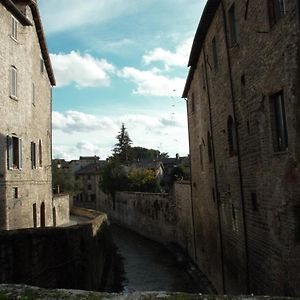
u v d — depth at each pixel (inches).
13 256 470.9
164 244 1498.5
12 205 761.6
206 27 724.7
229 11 569.3
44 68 1055.6
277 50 390.6
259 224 475.5
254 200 493.0
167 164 3248.0
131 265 1154.0
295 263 374.0
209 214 830.5
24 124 839.1
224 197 663.8
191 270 998.4
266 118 434.9
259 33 438.3
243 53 505.4
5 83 740.0
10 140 760.3
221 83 642.2
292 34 354.0
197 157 975.6
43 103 1044.5
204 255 909.8
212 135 742.5
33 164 918.4
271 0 408.8
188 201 1147.9
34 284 483.2
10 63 765.3
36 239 498.9
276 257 421.1
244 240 538.6
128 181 2415.1
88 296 188.5
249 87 486.3
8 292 195.0
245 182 528.1
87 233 649.0
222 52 619.8
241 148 540.1
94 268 705.6
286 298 183.5
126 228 2087.8
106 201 2677.2
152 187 2379.4
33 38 919.7
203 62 802.2
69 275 545.6
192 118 1039.6
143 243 1577.3
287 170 383.6
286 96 374.6
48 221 1063.6
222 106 644.7
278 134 419.8
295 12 345.4
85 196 3444.9
